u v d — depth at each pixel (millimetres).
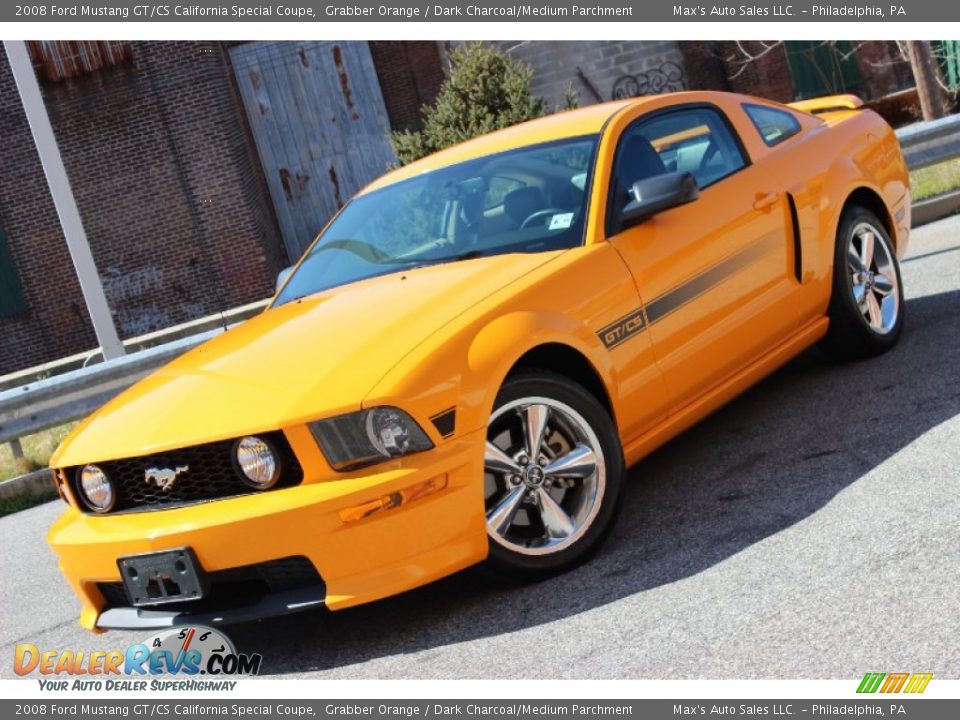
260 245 20328
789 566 3455
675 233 4445
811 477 4227
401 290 4129
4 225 20703
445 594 3965
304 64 22594
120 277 20438
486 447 3672
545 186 4508
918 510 3639
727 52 23141
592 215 4285
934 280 7465
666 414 4383
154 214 20281
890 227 5883
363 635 3783
